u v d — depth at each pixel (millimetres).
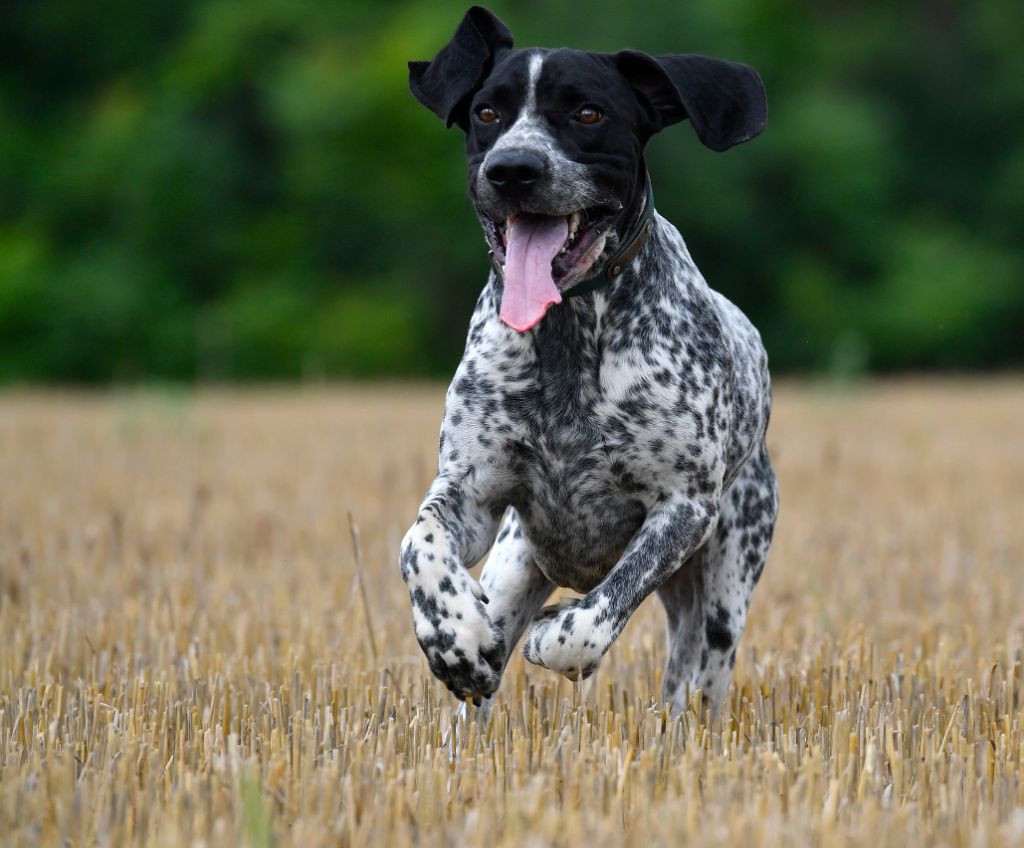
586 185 7355
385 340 51094
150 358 51719
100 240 54844
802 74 56312
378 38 54625
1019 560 12555
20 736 6887
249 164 55594
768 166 54312
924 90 58250
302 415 26359
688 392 7500
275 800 5793
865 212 54594
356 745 6449
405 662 8625
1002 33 57750
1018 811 5633
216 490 16078
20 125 57875
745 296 55031
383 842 5398
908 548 12766
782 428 23656
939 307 51562
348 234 54312
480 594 6848
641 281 7578
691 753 6273
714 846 5254
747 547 8500
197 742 6590
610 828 5422
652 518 7445
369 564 11641
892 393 35500
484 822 5402
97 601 10117
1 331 51219
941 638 9141
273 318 51188
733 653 8352
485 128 7680
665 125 7906
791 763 6414
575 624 6969
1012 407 29375
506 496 7633
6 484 16641
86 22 60125
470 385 7480
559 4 54312
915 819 5598
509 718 7102
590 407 7406
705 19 54438
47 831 5500
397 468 16984
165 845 5215
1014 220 56000
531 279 7184
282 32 55500
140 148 53656
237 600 10258
